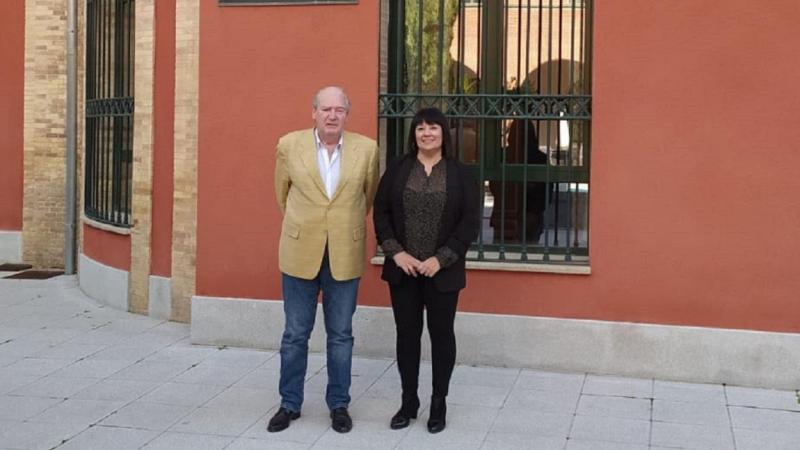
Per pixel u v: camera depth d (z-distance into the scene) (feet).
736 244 23.61
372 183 21.24
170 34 30.86
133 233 32.45
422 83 27.02
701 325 23.97
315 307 21.22
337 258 20.58
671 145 23.84
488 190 27.45
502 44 26.76
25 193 41.91
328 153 20.77
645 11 23.81
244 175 26.81
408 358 20.76
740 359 23.71
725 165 23.57
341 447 19.74
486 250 26.76
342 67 25.96
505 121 26.37
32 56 41.39
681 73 23.70
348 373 21.07
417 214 20.21
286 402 21.16
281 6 26.25
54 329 30.12
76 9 39.83
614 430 20.67
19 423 21.11
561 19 26.16
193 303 27.43
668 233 23.98
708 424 21.06
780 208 23.30
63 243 41.73
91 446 19.72
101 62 36.06
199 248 27.27
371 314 26.04
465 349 25.35
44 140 41.52
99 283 34.83
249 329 27.12
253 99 26.63
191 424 21.09
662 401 22.59
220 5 26.61
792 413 21.80
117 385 23.94
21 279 39.22
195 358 26.30
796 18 23.02
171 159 31.01
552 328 24.82
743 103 23.38
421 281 20.57
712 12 23.44
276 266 26.81
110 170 35.27
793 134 23.15
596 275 24.49
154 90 31.50
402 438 20.26
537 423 21.13
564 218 26.84
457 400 22.67
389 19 26.76
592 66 24.41
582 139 26.50
